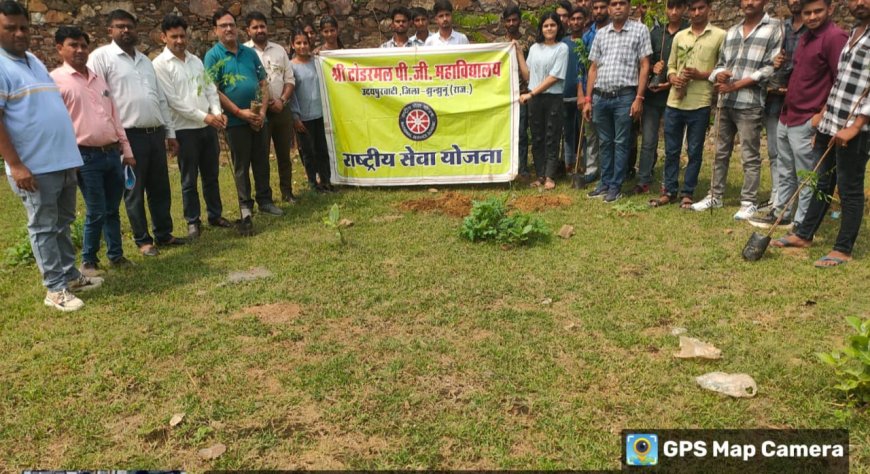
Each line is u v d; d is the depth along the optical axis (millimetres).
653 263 5090
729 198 7008
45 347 3959
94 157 4945
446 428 3035
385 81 7727
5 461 2887
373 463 2820
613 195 6961
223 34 6301
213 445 2965
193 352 3840
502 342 3854
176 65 5898
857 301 4270
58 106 4395
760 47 5793
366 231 6203
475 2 10141
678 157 6641
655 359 3615
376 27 10172
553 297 4496
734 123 6180
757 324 3996
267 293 4715
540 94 7441
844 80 4730
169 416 3189
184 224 6754
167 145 6133
